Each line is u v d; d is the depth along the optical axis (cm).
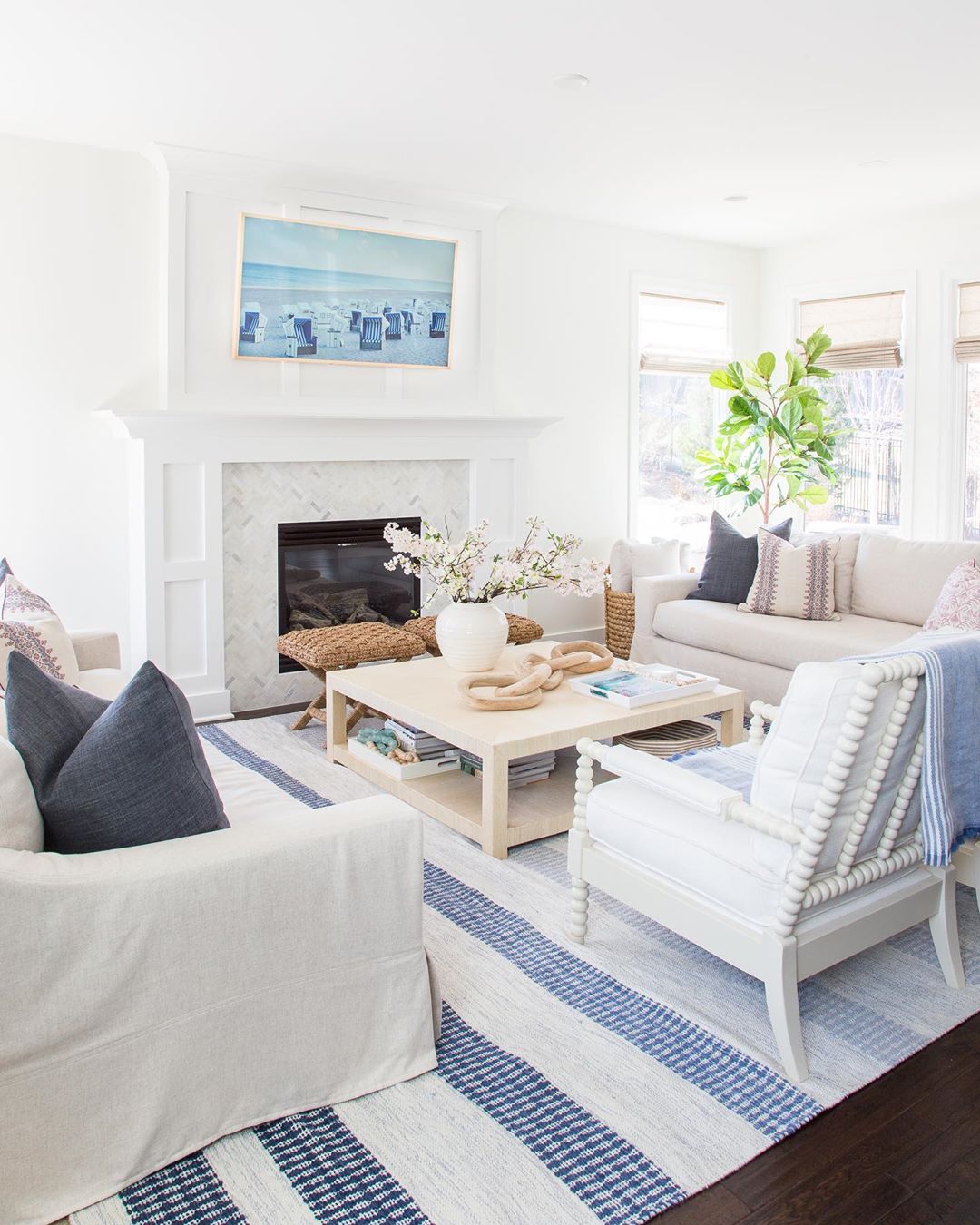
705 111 414
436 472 562
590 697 372
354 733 461
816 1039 232
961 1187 184
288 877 194
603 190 541
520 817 343
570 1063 221
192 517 480
